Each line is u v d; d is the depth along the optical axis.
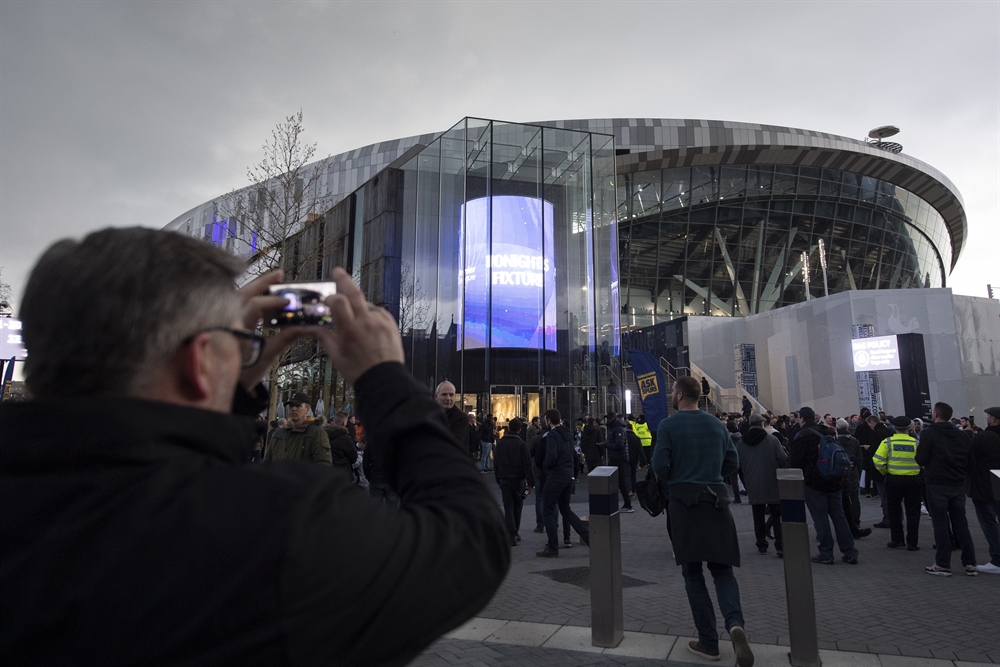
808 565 4.07
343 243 31.25
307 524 0.64
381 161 45.16
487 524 0.84
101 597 0.59
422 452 0.91
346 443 7.77
